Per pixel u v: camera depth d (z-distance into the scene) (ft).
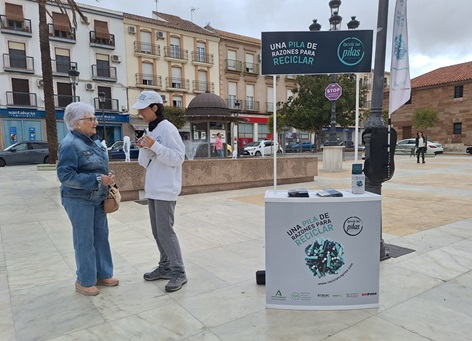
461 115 101.71
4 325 7.97
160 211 9.56
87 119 9.21
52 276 10.91
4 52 83.15
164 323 7.94
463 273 10.57
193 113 52.54
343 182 32.94
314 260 8.34
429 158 72.18
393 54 10.69
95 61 94.73
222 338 7.28
